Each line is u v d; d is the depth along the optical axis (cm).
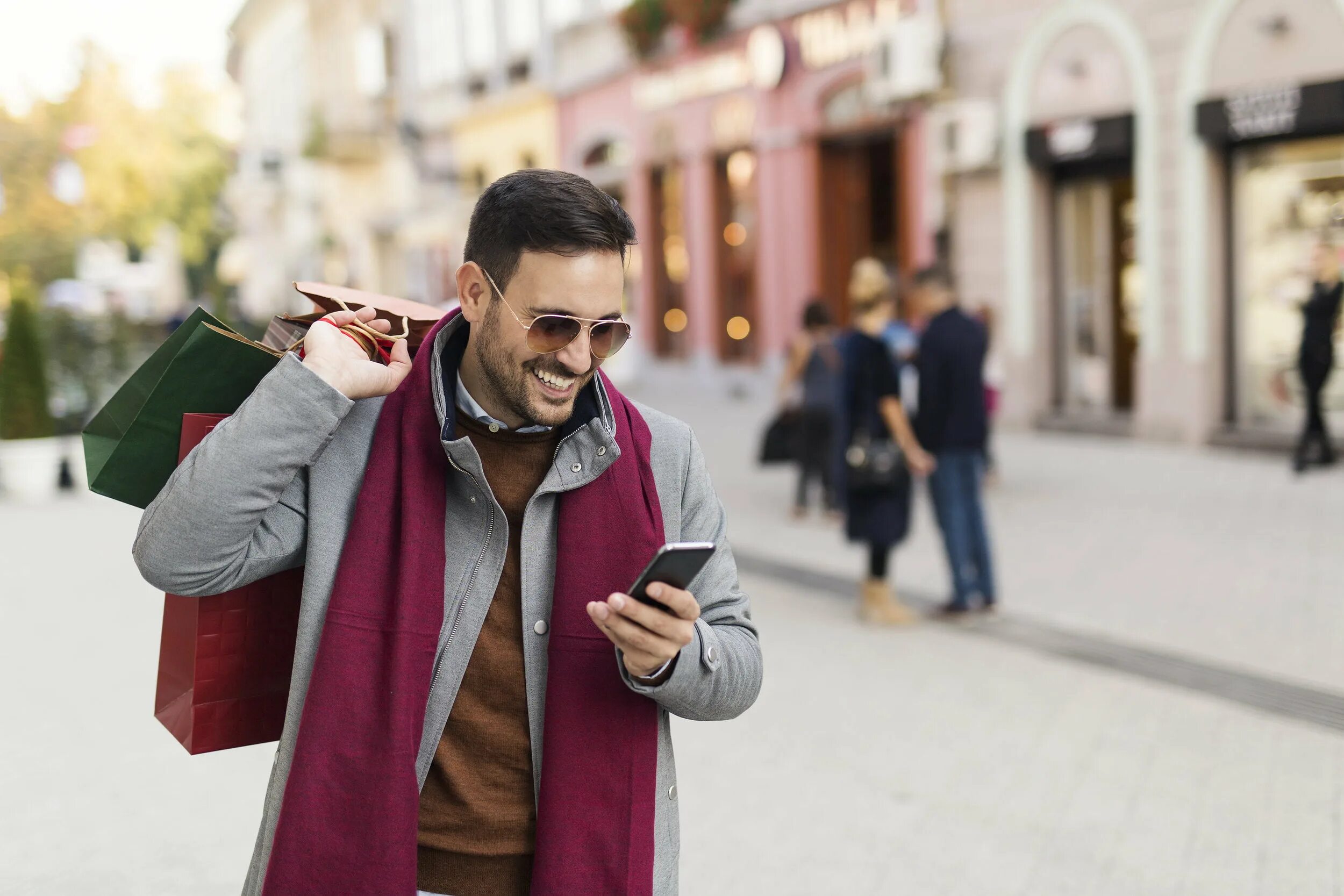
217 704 167
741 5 1750
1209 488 973
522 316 155
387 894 150
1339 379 1096
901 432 617
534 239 153
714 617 173
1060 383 1367
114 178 2891
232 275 4947
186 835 387
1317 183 1107
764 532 891
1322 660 545
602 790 158
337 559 161
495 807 161
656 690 155
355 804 152
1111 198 1299
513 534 166
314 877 151
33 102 2797
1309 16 1060
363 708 154
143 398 170
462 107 2680
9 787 425
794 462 946
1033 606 656
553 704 159
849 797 410
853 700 509
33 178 2778
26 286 1158
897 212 1566
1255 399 1179
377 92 3166
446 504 163
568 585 161
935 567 761
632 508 165
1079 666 548
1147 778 423
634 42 1950
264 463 150
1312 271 1117
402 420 164
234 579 158
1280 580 681
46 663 573
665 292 2059
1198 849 368
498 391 161
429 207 2892
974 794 411
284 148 4319
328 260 3934
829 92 1634
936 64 1388
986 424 638
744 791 416
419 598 158
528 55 2372
